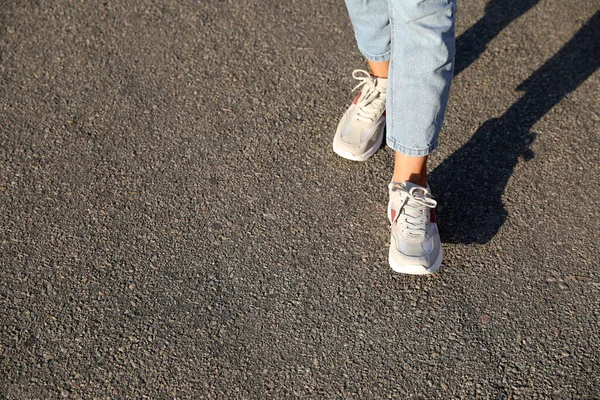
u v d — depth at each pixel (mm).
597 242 2145
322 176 2365
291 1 3033
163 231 2221
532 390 1826
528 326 1956
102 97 2656
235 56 2805
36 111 2609
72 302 2055
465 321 1976
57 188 2355
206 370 1899
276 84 2689
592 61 2729
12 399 1854
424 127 1902
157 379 1886
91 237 2213
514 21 2898
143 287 2082
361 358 1910
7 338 1978
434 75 1801
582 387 1826
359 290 2059
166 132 2523
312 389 1854
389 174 2365
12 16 2986
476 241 2160
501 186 2309
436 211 2250
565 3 2969
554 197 2270
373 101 2373
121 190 2342
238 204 2289
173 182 2359
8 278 2115
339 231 2205
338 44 2842
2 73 2754
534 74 2686
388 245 2168
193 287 2080
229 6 3020
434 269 2043
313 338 1956
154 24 2945
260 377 1881
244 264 2131
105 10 3014
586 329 1943
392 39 1802
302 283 2080
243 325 1989
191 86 2689
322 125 2537
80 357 1936
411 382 1857
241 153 2443
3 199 2324
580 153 2400
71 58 2811
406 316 1994
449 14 1719
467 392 1832
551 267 2086
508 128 2488
